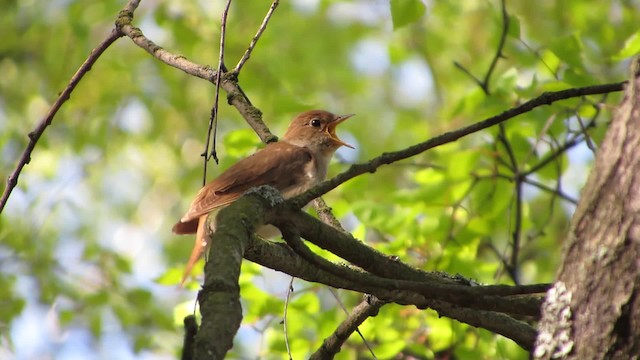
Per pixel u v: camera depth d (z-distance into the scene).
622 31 13.30
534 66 11.11
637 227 4.14
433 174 10.52
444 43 15.76
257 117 8.15
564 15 14.49
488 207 10.22
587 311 4.21
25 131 16.39
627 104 4.34
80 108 16.23
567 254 4.35
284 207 4.88
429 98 17.45
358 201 9.98
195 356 3.65
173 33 14.84
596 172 4.34
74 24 14.20
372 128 17.44
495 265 9.84
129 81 16.38
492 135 10.59
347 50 16.62
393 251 9.45
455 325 9.48
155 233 17.92
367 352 9.55
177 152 17.05
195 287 9.11
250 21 15.57
